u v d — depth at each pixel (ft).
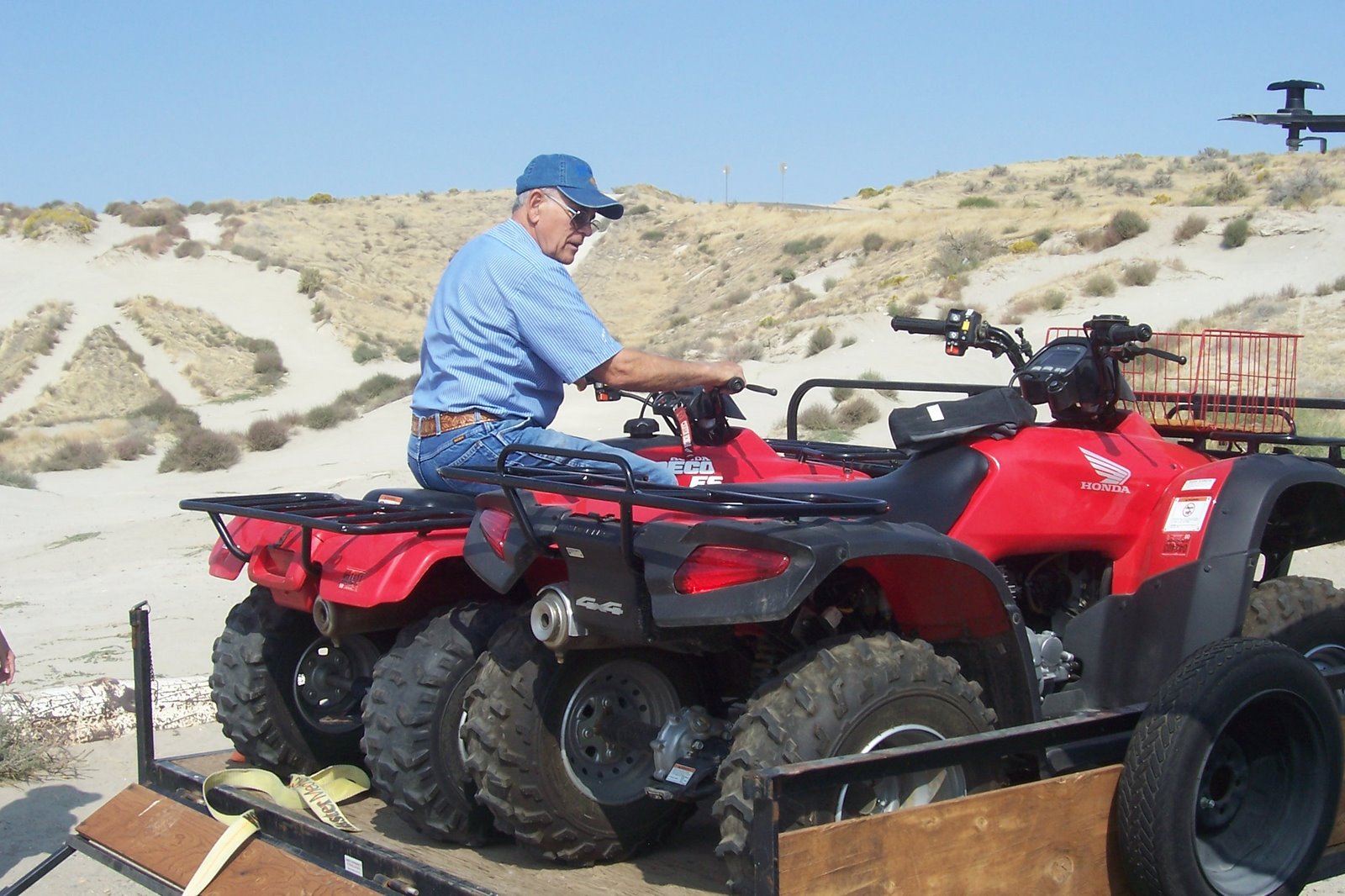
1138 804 11.10
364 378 160.66
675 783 12.00
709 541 10.68
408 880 11.05
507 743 12.32
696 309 194.29
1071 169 283.18
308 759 16.14
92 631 34.53
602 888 12.01
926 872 9.82
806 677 10.40
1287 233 123.24
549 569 13.70
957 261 140.46
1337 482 14.12
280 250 231.91
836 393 80.69
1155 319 104.83
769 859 8.86
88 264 203.00
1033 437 13.33
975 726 11.05
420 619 14.11
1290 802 12.25
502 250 14.39
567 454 11.14
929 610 11.97
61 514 70.28
